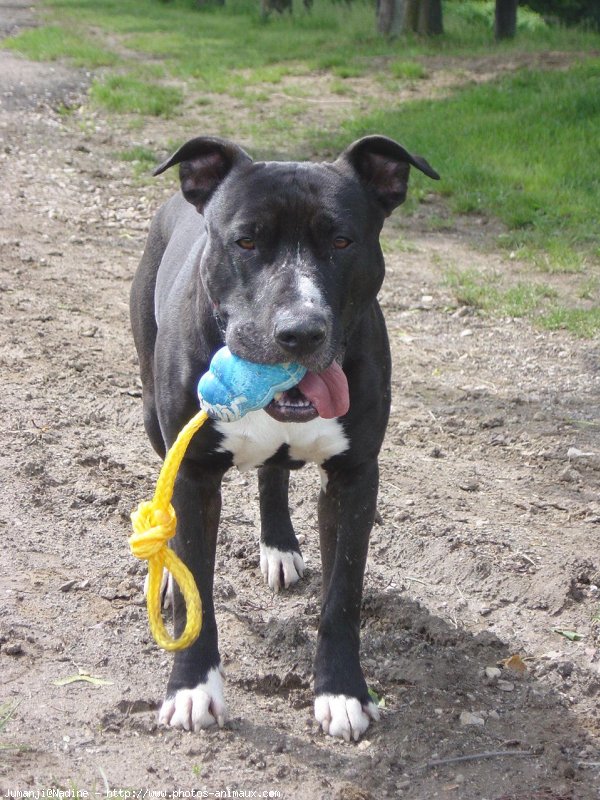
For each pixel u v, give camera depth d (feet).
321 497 6.03
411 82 20.93
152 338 6.72
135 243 12.01
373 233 5.89
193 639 5.34
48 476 7.27
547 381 8.97
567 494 7.50
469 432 8.21
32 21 33.76
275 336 5.38
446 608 6.46
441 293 10.90
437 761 5.52
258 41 27.55
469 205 13.48
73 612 6.24
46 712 5.62
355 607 5.83
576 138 15.80
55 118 18.39
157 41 28.17
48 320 9.48
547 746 5.60
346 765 5.49
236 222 5.66
